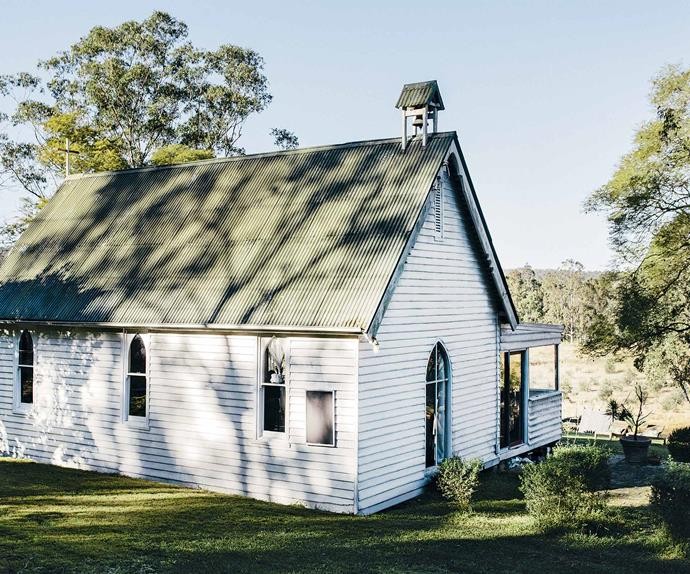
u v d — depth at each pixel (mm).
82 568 12328
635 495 21344
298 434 17953
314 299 17797
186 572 12398
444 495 19500
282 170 22625
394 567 13352
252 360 18703
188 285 20344
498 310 24531
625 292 36031
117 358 21234
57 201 27172
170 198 24188
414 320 19781
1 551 13086
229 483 18953
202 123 56438
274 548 14125
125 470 20906
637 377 62531
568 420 38812
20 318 22422
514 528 16688
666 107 36344
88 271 22984
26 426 23172
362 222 19250
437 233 21047
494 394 24375
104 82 52875
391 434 18562
